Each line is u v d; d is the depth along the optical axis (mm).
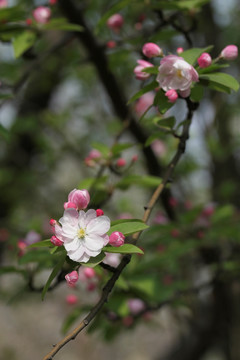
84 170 6406
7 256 4801
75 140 6500
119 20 3463
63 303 8680
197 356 4738
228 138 5156
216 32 4820
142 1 2615
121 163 3061
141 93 1904
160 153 4742
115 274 1528
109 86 3553
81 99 6777
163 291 3031
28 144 6375
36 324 10062
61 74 6008
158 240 3320
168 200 3693
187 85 1788
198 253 4211
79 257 1448
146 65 2045
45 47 4973
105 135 6332
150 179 2773
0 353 9094
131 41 3166
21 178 5938
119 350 9273
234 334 4496
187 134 2053
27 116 5773
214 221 3285
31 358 9195
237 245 4125
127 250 1459
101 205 2887
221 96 5035
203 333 4543
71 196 1598
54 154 6332
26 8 3893
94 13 4508
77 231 1477
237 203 4984
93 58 3400
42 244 1530
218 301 4281
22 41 2707
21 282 4383
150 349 8984
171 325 5555
